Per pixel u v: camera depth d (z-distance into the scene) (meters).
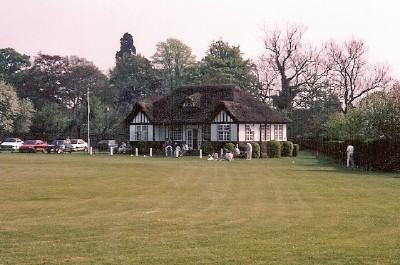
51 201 20.52
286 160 52.50
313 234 14.20
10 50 114.88
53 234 14.23
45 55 104.44
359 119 46.53
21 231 14.60
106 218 16.69
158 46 114.00
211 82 88.69
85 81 106.06
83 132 88.94
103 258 11.73
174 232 14.49
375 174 33.25
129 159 51.16
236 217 16.86
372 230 14.73
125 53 117.94
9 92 83.62
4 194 22.48
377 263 11.29
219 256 11.88
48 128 89.19
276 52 83.56
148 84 105.88
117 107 100.12
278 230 14.75
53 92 104.12
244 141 60.97
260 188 25.03
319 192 23.45
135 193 23.08
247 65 94.69
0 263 11.33
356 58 80.19
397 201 20.53
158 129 66.25
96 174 32.28
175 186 25.89
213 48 97.44
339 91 81.00
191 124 64.12
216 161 49.59
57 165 40.06
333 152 53.12
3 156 55.31
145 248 12.65
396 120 36.75
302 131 83.00
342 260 11.52
